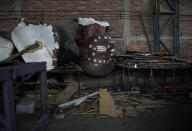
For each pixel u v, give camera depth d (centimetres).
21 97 387
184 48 510
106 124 273
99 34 441
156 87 470
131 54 455
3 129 178
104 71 452
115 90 461
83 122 282
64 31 448
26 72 211
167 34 511
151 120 287
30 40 386
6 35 394
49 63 393
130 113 312
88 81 496
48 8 485
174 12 498
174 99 396
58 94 384
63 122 282
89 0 492
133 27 505
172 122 278
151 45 509
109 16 499
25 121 284
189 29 509
